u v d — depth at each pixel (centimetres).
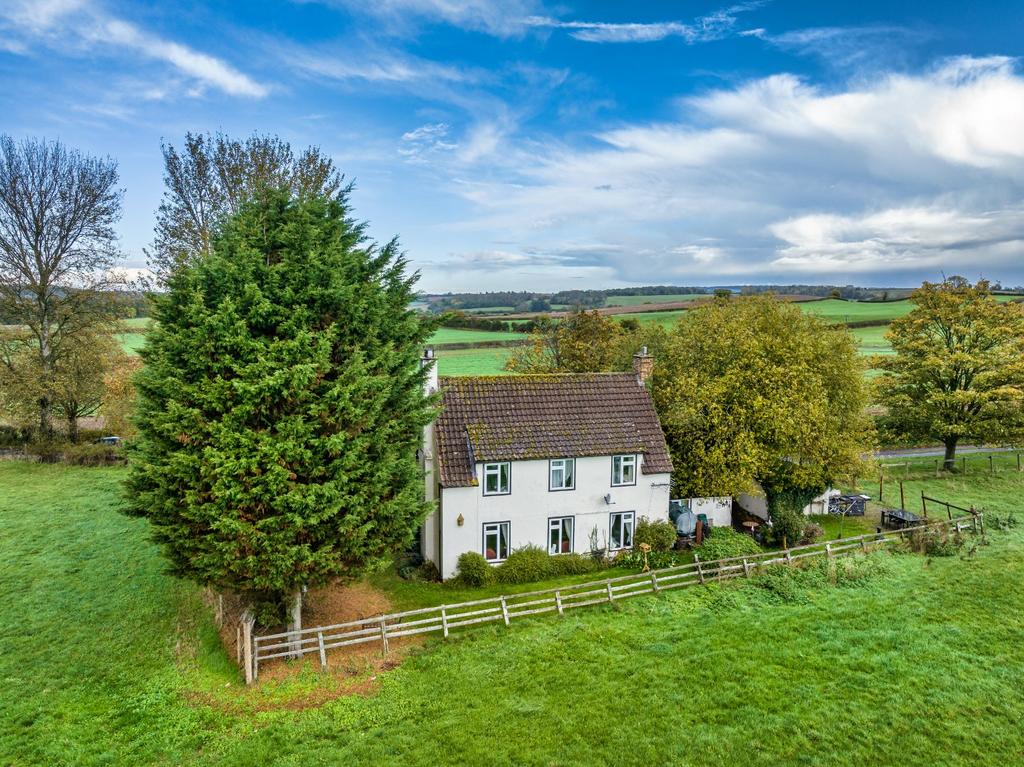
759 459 3253
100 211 4797
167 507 1858
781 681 1894
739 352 3462
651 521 3145
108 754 1583
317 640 2067
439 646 2161
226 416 1800
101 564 2828
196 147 3822
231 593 2380
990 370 4466
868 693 1828
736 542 3109
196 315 1833
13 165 4516
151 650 2112
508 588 2745
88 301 4850
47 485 4100
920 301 4766
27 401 4647
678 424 3359
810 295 14212
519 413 3094
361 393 1947
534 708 1766
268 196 2073
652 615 2388
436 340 9838
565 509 3006
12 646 2127
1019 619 2283
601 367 5381
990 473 4641
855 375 3653
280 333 1917
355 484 1964
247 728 1700
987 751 1577
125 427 4597
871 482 4466
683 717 1720
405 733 1670
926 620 2298
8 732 1670
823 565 2817
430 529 2964
